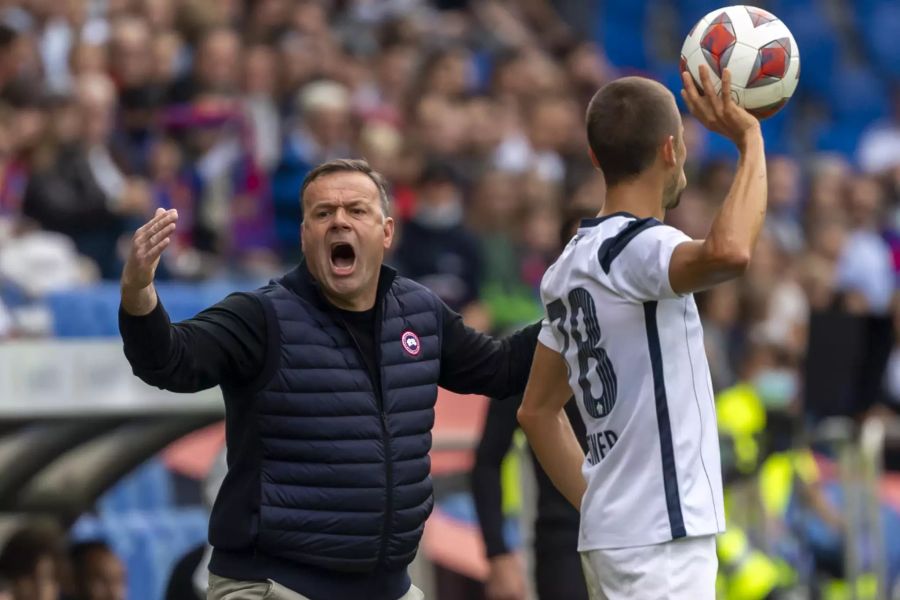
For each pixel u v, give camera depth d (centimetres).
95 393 2405
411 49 4781
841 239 4912
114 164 3444
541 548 2072
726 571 2916
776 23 1597
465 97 4647
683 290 1455
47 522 2362
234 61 3925
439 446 2691
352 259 1625
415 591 1692
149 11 4059
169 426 2573
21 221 3275
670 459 1493
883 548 3177
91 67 3725
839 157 6481
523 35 5403
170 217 1470
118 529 2961
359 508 1594
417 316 1684
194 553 2308
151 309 1491
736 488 3078
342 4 4897
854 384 3195
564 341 1584
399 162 4006
